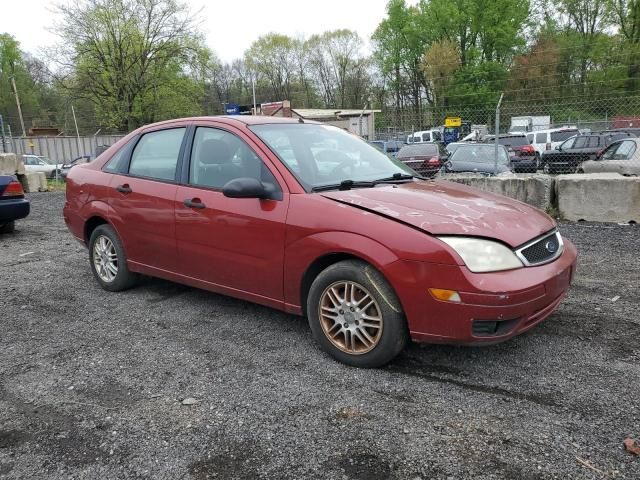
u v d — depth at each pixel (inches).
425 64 1862.7
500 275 118.3
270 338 154.9
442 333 120.3
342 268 130.9
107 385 129.0
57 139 1175.0
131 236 189.2
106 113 1480.1
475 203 139.7
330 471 94.3
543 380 124.4
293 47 2849.4
